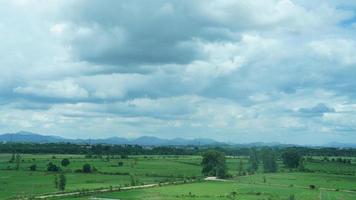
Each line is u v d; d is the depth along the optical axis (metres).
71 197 155.75
